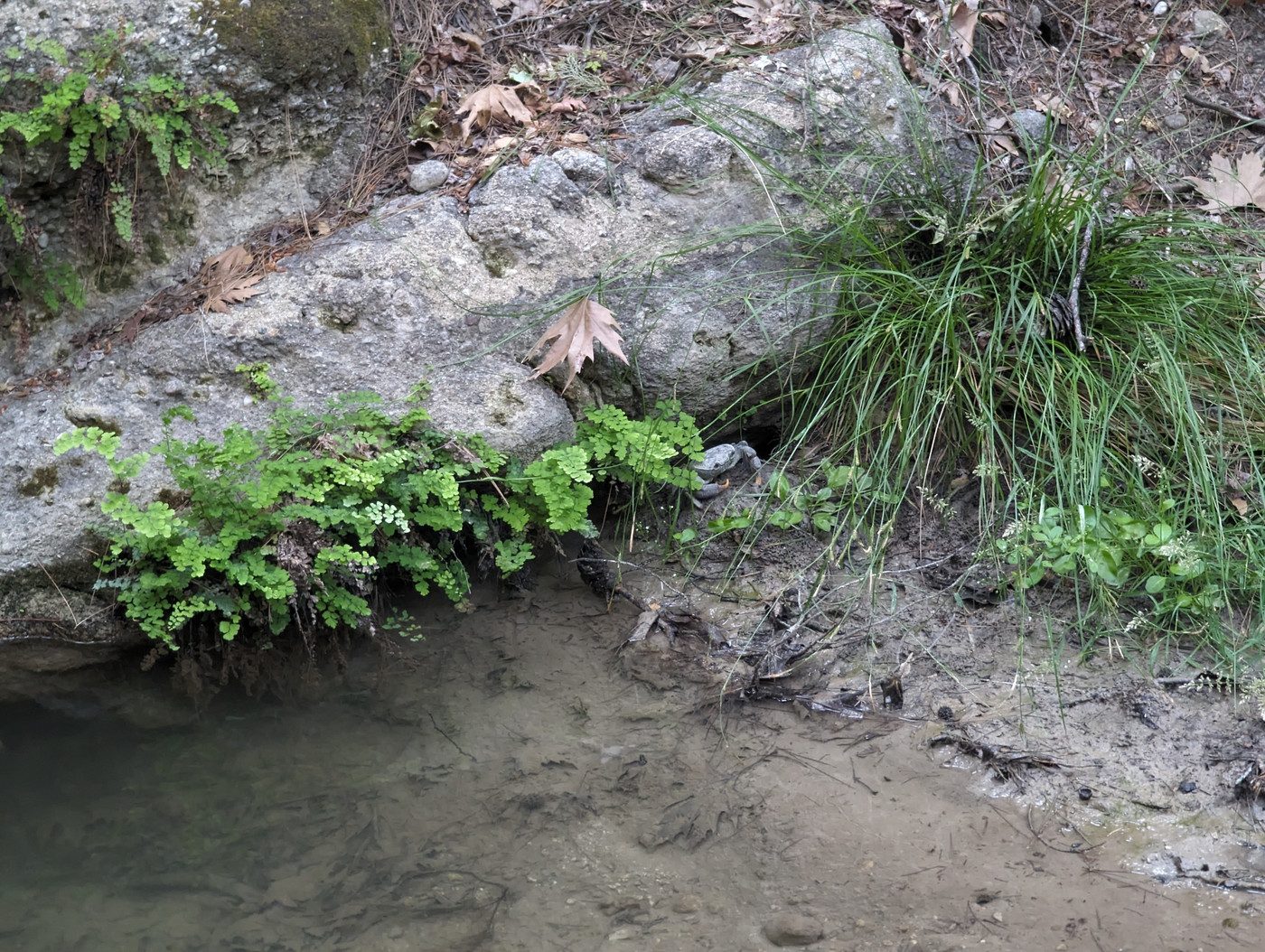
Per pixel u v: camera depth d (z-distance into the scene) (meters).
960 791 2.38
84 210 2.79
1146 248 2.87
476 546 2.79
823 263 2.88
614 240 2.85
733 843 2.33
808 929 2.20
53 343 2.84
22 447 2.72
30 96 2.69
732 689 2.56
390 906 2.26
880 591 2.69
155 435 2.72
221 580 2.59
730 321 2.86
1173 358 2.70
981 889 2.24
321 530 2.55
